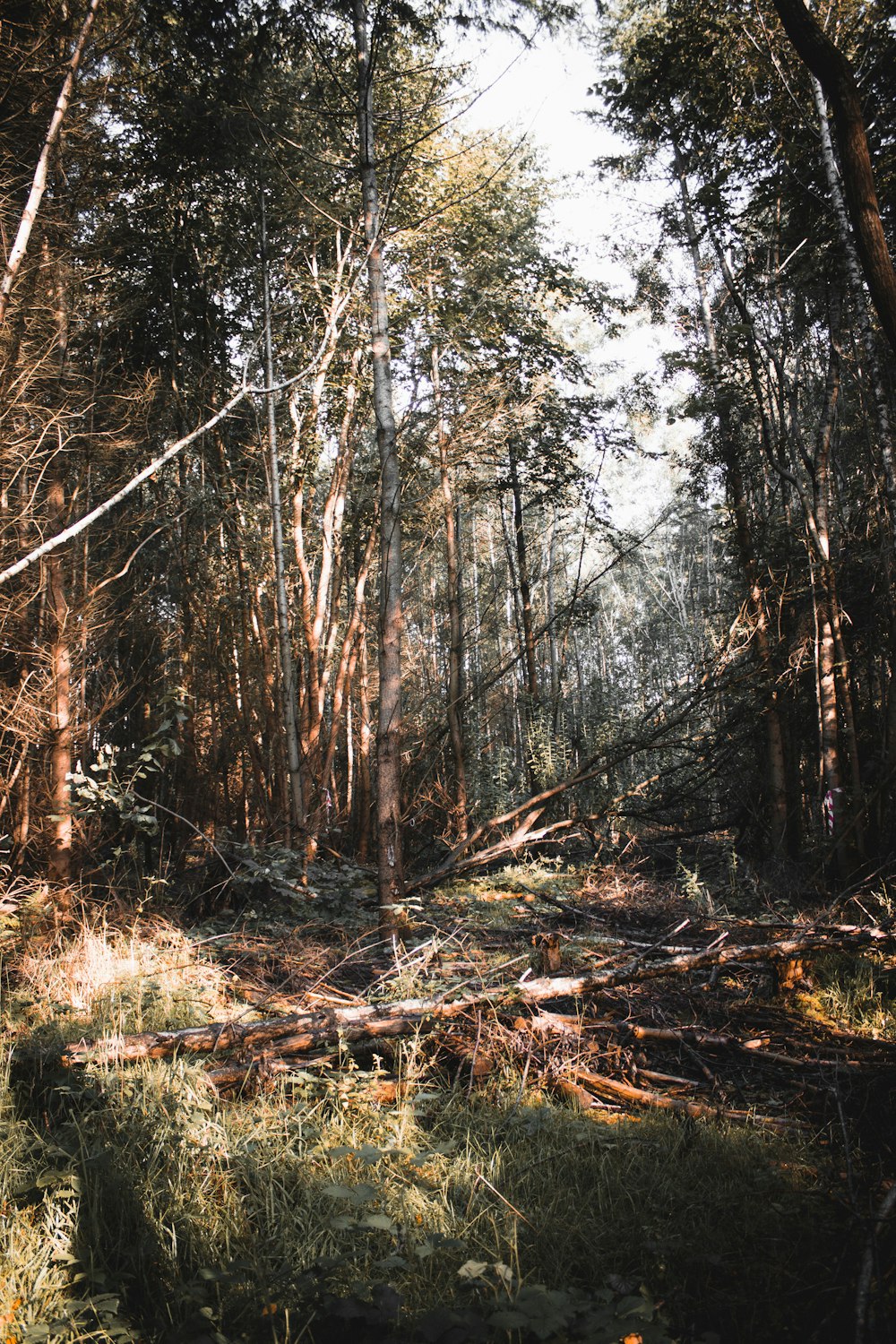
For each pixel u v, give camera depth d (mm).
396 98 10875
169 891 9531
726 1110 3850
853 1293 2514
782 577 10922
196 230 11156
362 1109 3805
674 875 10953
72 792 8070
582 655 33688
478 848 12648
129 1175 3053
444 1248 2689
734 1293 2643
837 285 10172
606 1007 5180
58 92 6789
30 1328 2324
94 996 5176
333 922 7918
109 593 8945
